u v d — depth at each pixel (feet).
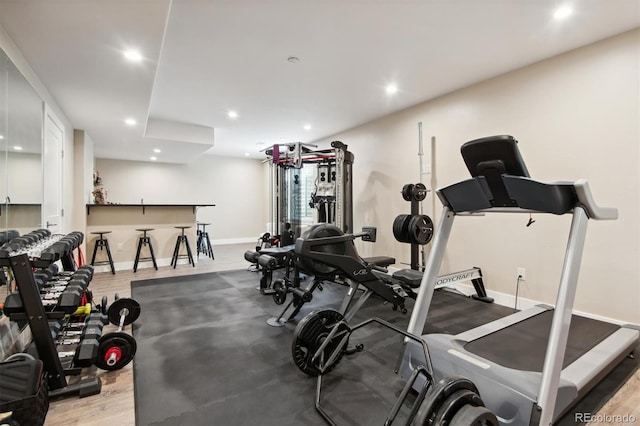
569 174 9.29
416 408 4.30
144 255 17.53
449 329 8.68
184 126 17.08
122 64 8.43
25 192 8.28
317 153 15.40
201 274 15.70
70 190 14.08
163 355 7.20
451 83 11.59
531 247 10.16
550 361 4.39
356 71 10.61
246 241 29.43
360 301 8.82
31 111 8.66
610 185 8.54
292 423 4.95
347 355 7.11
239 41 8.70
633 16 7.55
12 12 6.12
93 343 6.41
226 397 5.62
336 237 8.27
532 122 10.07
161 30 6.86
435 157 13.12
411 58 9.70
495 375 4.84
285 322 9.20
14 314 5.35
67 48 7.58
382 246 15.81
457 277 10.47
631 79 8.16
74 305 5.80
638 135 8.07
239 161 29.09
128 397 5.68
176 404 5.41
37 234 7.02
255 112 14.97
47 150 10.28
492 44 8.87
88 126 14.58
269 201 29.14
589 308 8.87
